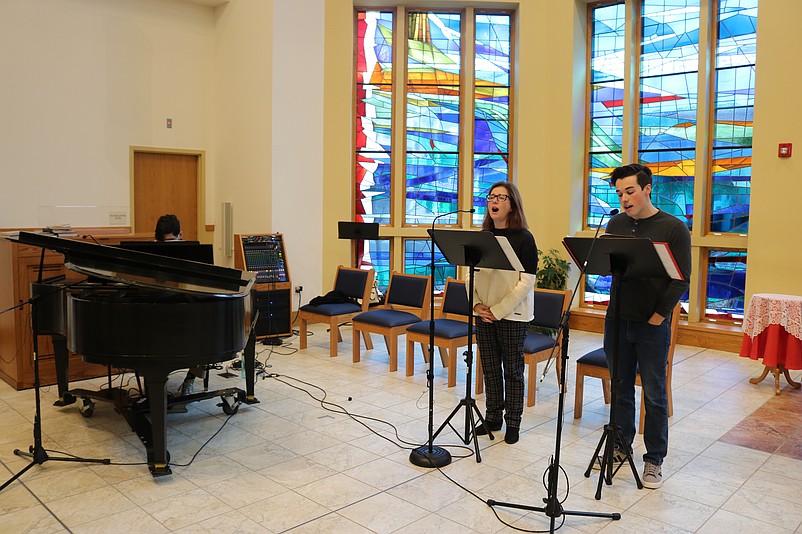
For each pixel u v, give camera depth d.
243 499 3.19
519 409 3.98
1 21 6.80
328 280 8.13
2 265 5.12
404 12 8.12
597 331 7.61
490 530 2.90
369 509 3.09
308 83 7.67
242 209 7.93
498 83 8.30
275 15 7.31
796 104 6.16
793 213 6.23
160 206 8.10
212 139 8.38
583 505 3.16
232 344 3.51
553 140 7.91
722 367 6.02
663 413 3.37
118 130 7.64
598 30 7.90
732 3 6.98
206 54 8.25
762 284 6.44
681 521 3.01
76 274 5.00
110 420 4.35
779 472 3.59
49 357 5.11
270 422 4.34
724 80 7.07
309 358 6.19
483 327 4.04
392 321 5.68
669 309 3.22
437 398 4.90
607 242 3.00
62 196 7.29
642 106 7.65
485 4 8.05
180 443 3.95
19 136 6.98
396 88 8.18
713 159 7.17
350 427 4.25
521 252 3.82
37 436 3.56
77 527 2.89
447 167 8.37
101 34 7.45
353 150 8.30
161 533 2.85
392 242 8.34
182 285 3.43
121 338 3.31
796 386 5.30
